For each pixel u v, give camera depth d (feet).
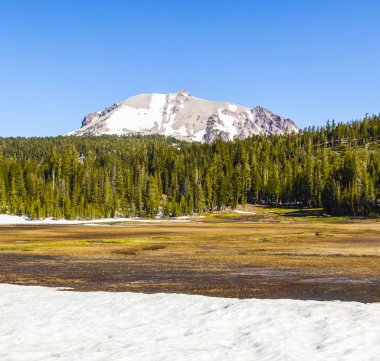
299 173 637.30
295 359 42.22
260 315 59.72
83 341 49.96
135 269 125.90
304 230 319.88
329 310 61.26
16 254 169.07
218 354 44.55
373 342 46.52
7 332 54.03
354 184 497.05
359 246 193.88
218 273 115.85
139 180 596.29
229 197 617.21
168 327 55.62
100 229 353.92
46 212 520.01
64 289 94.02
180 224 433.89
